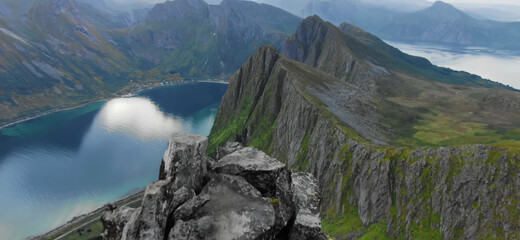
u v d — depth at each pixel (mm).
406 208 103938
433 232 94938
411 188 105562
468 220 89562
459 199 93562
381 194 112000
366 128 168875
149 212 17375
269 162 25312
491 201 87812
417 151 110875
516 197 84250
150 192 17828
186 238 17469
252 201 20953
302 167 160625
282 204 22688
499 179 88625
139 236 16750
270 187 24031
